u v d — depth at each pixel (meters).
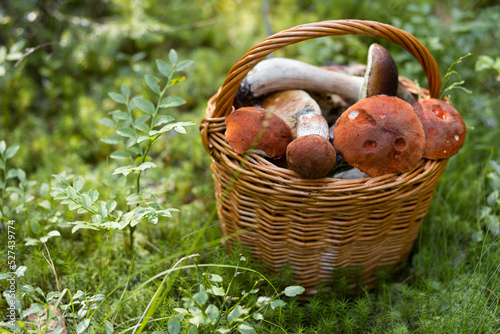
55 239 1.09
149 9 1.72
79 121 1.36
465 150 1.18
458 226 1.10
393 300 1.03
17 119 1.38
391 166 0.93
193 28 1.72
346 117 0.94
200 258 1.08
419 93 1.07
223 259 1.00
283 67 1.05
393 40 0.94
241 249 1.04
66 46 1.45
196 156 1.29
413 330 0.98
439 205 1.14
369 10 1.63
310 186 0.92
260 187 0.93
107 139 1.01
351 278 1.03
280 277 1.03
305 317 0.99
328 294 1.03
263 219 0.97
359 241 0.98
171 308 0.95
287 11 1.79
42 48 1.48
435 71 0.98
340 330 0.98
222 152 0.96
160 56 1.63
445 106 0.99
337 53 1.52
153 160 1.30
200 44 1.76
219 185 1.01
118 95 1.03
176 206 1.17
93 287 1.02
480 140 1.24
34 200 1.18
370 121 0.92
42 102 1.45
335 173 1.01
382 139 0.92
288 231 0.97
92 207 0.94
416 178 0.93
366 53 1.43
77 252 1.09
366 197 0.91
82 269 1.05
